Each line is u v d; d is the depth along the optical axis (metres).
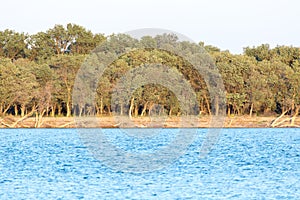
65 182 42.59
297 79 109.88
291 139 95.12
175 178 44.75
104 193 37.94
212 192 38.38
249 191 38.84
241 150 74.25
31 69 109.12
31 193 37.97
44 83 108.62
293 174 47.88
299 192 38.50
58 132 105.94
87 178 44.69
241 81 107.69
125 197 36.53
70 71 108.81
